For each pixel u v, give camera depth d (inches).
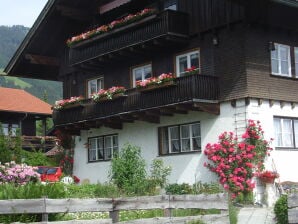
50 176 946.7
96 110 973.2
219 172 764.0
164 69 905.5
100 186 783.7
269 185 755.4
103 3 1029.2
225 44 805.9
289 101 825.5
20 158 1053.8
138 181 811.4
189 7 859.4
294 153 816.9
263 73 796.6
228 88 796.0
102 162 1032.8
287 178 800.3
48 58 1158.3
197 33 842.2
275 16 809.5
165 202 458.6
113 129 1009.5
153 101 849.5
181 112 844.6
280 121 811.4
